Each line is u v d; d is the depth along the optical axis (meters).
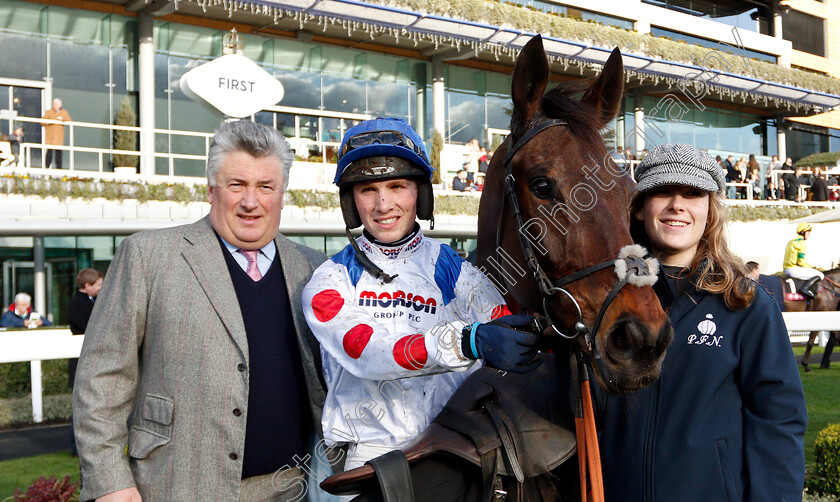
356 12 11.34
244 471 1.66
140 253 1.66
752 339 1.52
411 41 13.41
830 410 5.61
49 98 10.52
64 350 2.29
